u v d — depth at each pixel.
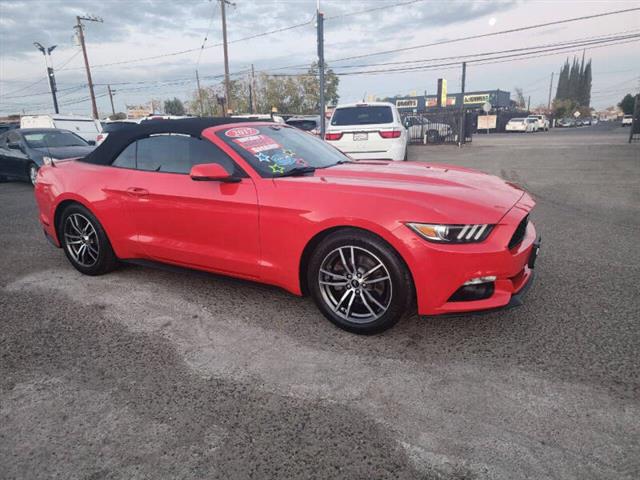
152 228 3.67
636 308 3.25
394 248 2.69
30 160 10.16
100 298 3.68
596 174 9.95
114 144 3.99
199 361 2.71
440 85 59.78
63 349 2.88
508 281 2.70
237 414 2.22
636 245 4.80
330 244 2.89
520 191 3.35
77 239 4.20
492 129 49.66
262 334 3.02
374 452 1.96
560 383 2.40
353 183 3.01
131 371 2.62
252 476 1.85
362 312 3.01
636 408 2.18
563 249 4.72
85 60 39.28
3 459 1.97
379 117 9.43
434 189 2.93
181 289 3.82
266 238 3.11
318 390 2.40
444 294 2.65
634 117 19.06
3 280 4.15
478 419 2.14
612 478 1.78
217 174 3.10
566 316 3.16
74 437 2.09
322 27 15.88
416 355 2.71
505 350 2.74
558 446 1.95
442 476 1.82
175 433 2.10
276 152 3.54
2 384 2.52
